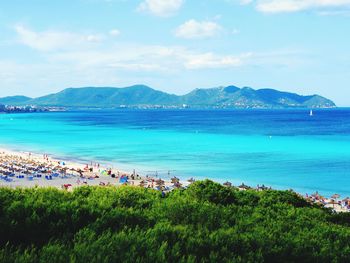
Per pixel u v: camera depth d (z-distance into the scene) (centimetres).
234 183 6053
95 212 866
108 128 18075
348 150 9700
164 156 8856
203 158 8500
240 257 682
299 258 775
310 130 16250
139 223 860
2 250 605
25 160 8369
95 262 586
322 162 7894
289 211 1269
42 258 595
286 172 6894
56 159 8731
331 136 13500
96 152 9731
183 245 715
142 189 1335
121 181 6125
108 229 740
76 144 11544
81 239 685
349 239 933
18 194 915
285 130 16288
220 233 795
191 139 12606
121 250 641
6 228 735
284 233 889
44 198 932
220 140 12269
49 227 772
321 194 5419
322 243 869
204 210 996
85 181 6234
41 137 13912
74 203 881
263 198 1551
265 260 745
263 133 14800
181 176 6619
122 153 9475
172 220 941
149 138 13025
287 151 9581
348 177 6456
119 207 947
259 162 7944
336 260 784
